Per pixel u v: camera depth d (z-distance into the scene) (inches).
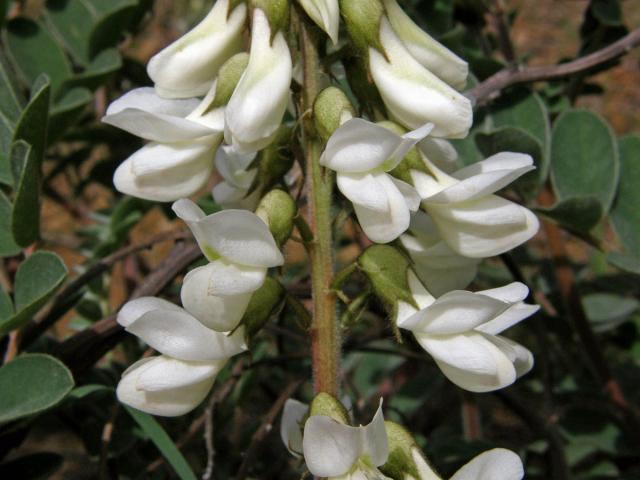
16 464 5.6
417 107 4.1
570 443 7.6
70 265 12.4
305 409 4.8
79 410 6.4
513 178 4.2
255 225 3.8
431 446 7.3
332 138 3.9
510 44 7.3
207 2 11.3
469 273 4.8
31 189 4.9
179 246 6.2
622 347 8.8
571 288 7.1
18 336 5.4
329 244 4.4
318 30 4.3
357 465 4.0
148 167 4.2
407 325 4.1
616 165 6.0
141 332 4.2
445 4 7.3
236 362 7.4
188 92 4.4
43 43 7.1
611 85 16.7
